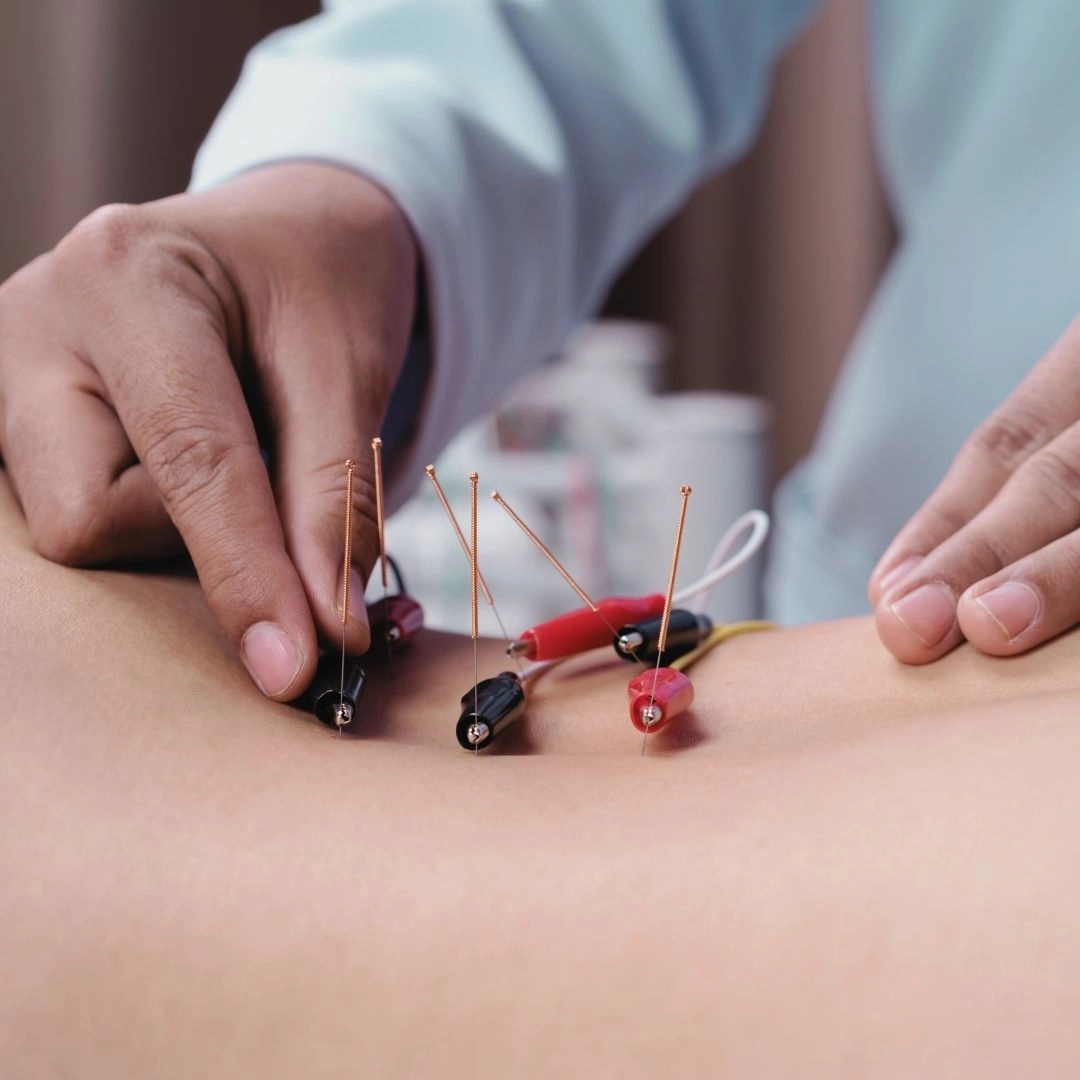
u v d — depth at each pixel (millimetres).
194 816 332
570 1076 281
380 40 811
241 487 464
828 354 2426
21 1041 296
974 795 315
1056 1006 269
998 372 948
